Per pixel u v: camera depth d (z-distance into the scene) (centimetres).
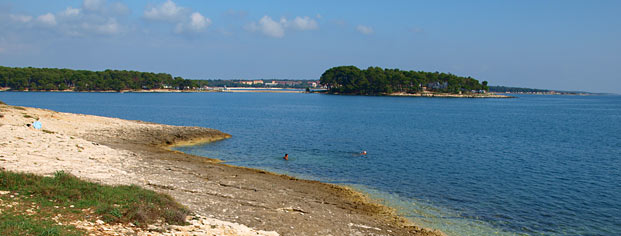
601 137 6912
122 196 1822
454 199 2803
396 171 3709
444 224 2288
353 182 3234
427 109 15750
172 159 3700
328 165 3938
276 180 3059
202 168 3278
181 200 2094
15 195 1622
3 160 2455
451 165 4056
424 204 2664
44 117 5409
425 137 6594
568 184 3316
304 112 12938
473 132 7556
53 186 1752
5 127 3734
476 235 2138
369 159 4325
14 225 1299
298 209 2242
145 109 13400
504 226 2294
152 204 1770
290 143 5522
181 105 16150
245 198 2369
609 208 2675
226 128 7625
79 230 1366
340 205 2495
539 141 6278
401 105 18325
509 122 10188
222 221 1788
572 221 2409
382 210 2481
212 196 2317
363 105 17950
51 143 3378
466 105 19700
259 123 8781
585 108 18775
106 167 2741
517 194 2977
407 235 2038
